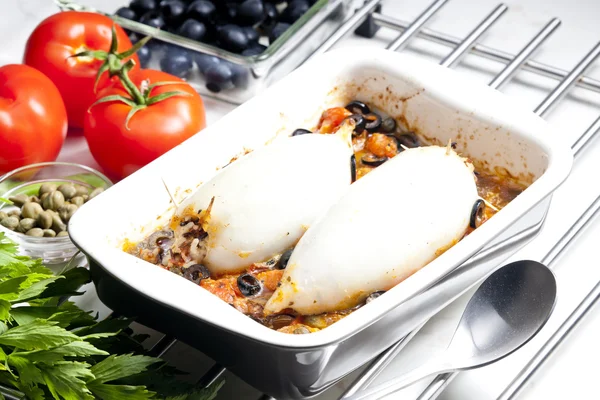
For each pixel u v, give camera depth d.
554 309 0.77
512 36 1.00
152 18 0.96
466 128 0.79
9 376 0.67
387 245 0.70
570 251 0.82
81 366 0.65
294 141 0.75
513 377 0.74
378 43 1.00
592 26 1.01
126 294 0.70
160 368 0.69
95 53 0.84
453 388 0.74
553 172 0.73
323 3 0.95
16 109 0.84
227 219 0.72
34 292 0.69
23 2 1.04
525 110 0.78
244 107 0.79
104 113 0.83
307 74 0.82
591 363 0.75
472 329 0.74
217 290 0.71
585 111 0.93
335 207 0.72
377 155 0.80
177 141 0.83
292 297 0.70
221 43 0.95
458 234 0.73
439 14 1.03
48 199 0.82
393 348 0.74
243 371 0.69
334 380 0.69
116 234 0.74
